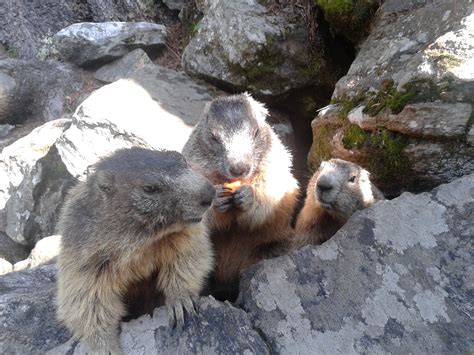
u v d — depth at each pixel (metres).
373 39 0.60
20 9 1.18
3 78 1.04
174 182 0.36
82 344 0.36
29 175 0.77
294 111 0.78
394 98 0.50
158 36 1.03
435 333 0.35
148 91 0.76
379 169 0.53
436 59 0.48
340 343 0.35
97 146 0.69
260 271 0.40
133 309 0.41
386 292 0.37
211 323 0.36
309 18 0.72
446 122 0.46
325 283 0.38
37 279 0.49
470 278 0.38
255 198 0.48
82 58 1.04
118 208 0.37
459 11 0.52
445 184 0.42
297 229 0.55
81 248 0.37
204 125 0.50
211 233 0.49
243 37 0.72
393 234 0.40
